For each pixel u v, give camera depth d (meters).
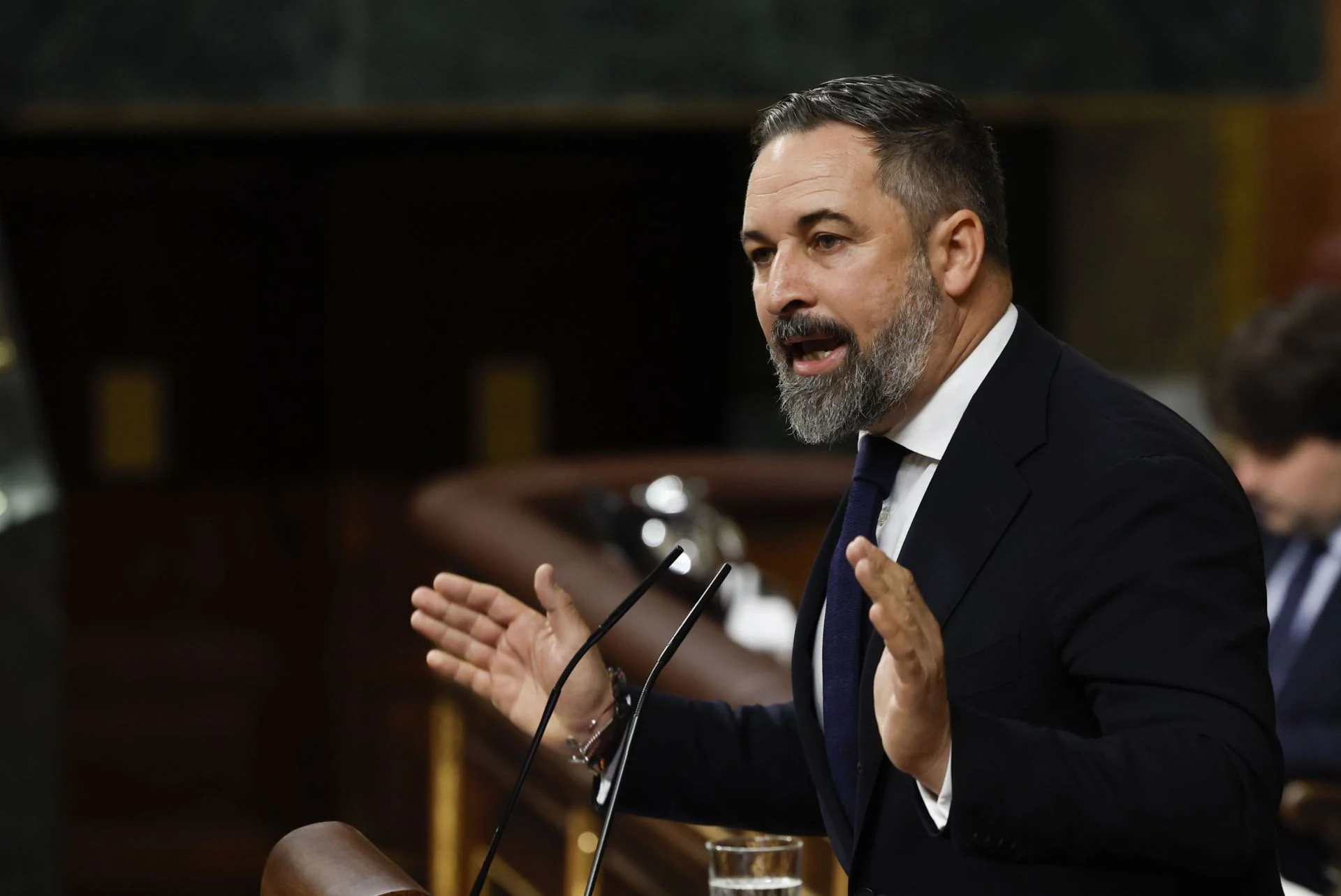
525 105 17.81
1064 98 18.31
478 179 27.78
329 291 27.80
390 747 27.66
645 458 16.22
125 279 27.47
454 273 27.92
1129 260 22.75
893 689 5.12
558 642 6.68
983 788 5.05
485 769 12.54
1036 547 5.68
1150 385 22.50
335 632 27.91
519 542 11.65
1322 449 12.17
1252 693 5.30
